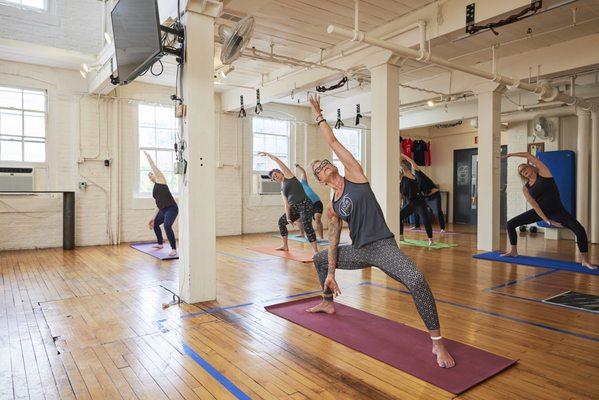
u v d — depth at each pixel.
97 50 7.05
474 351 2.53
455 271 4.98
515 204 9.36
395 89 5.18
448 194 11.88
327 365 2.37
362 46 5.41
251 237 8.59
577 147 8.05
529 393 2.04
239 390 2.08
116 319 3.20
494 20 4.17
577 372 2.27
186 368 2.34
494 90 6.37
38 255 6.26
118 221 7.60
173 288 4.19
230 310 3.44
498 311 3.38
